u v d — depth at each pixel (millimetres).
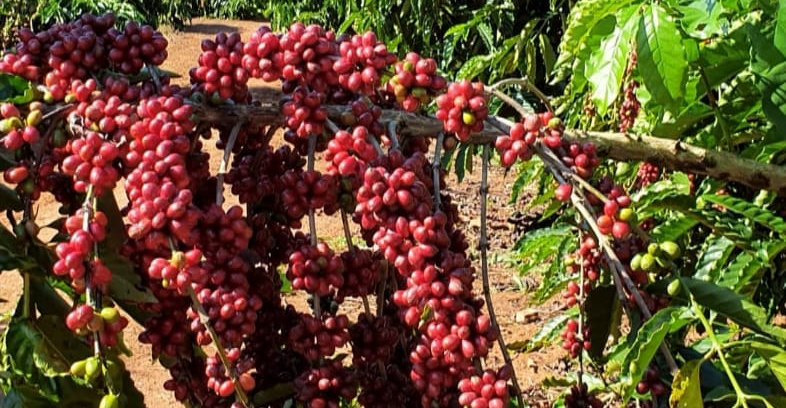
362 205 1403
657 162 1629
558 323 2076
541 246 2180
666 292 1536
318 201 1437
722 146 1919
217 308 1387
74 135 1427
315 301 1437
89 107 1402
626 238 1509
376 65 1471
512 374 1415
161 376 4191
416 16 5082
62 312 1550
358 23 5305
